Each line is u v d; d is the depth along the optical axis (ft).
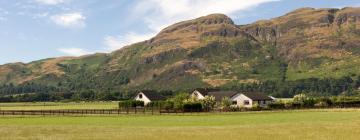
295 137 141.49
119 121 244.42
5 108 483.92
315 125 179.93
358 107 429.79
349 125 178.29
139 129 168.66
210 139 137.49
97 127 177.17
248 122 228.43
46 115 304.50
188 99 398.83
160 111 340.80
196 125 205.87
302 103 425.69
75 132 156.46
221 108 382.22
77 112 318.65
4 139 135.54
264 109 387.75
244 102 515.91
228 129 167.73
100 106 536.42
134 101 447.01
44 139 136.15
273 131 159.02
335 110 373.61
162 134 150.41
